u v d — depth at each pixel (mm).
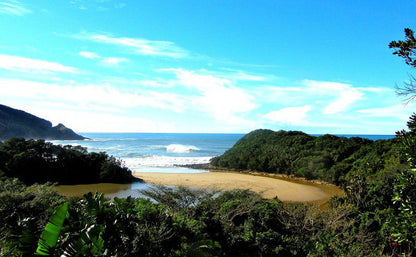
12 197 10867
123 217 6250
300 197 28219
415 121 4418
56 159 36906
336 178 35188
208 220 11164
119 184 34812
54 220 4680
